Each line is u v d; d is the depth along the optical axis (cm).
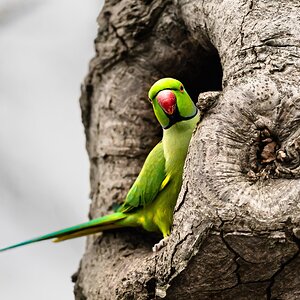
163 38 887
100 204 900
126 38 902
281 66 635
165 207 772
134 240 833
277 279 603
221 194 587
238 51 678
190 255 604
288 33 660
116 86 913
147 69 903
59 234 825
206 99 624
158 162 767
